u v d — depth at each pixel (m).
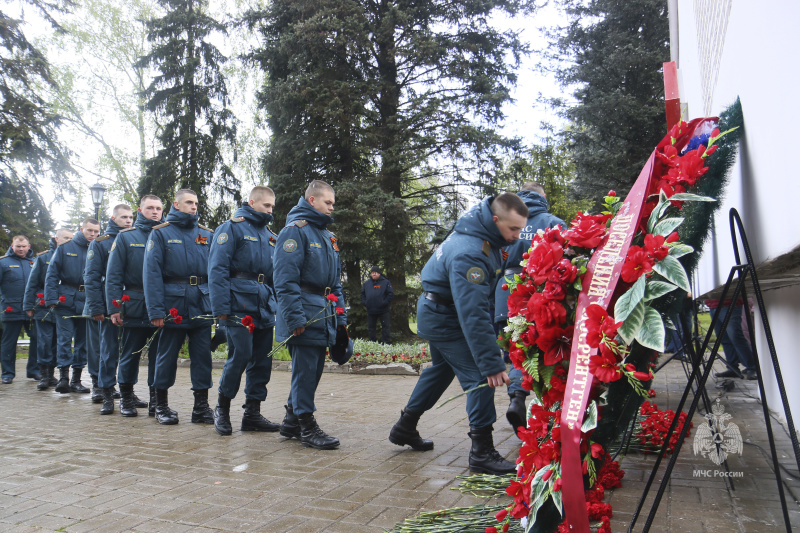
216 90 23.75
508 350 2.24
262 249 5.48
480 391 3.79
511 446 4.43
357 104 16.23
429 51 16.53
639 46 17.89
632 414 2.13
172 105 22.31
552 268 2.01
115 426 5.67
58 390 8.18
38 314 8.70
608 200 2.13
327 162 18.19
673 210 2.11
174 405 6.92
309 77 16.75
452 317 3.88
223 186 23.58
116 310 6.19
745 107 2.58
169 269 5.84
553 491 1.93
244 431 5.34
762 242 2.31
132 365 6.33
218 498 3.38
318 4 16.64
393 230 16.80
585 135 18.80
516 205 3.65
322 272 4.82
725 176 2.48
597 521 2.71
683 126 2.17
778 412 4.88
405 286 17.66
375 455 4.31
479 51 17.50
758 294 1.92
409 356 10.27
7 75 21.31
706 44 4.75
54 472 4.00
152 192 22.48
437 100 16.72
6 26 21.00
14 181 21.44
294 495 3.40
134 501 3.36
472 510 2.93
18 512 3.21
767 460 3.64
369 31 17.05
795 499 2.97
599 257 1.96
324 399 7.03
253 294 5.30
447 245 3.84
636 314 1.77
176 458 4.34
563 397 1.99
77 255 8.40
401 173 17.62
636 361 1.95
